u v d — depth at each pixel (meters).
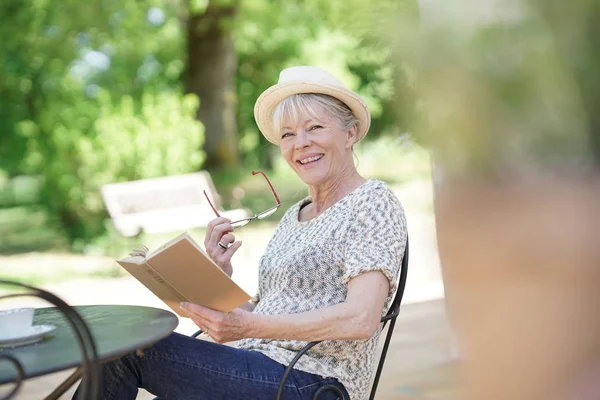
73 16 14.23
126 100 11.58
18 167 16.78
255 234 12.04
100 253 11.07
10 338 1.82
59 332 1.99
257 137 22.02
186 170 11.54
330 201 2.67
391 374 4.46
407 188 12.85
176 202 10.40
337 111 2.62
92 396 1.64
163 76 18.58
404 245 2.42
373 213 2.38
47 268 10.12
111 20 15.01
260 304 2.55
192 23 16.02
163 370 2.23
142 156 11.16
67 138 11.17
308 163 2.64
